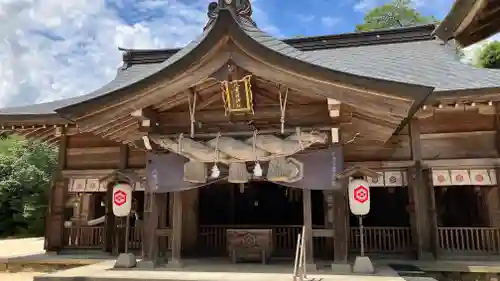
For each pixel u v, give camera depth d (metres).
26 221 26.20
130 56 15.63
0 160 27.58
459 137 9.96
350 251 9.99
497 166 9.56
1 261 10.46
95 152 11.91
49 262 10.22
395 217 14.29
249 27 7.36
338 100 6.36
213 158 6.95
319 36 14.41
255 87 6.98
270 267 7.53
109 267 7.54
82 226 11.88
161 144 7.18
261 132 6.99
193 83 6.63
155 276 6.44
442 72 10.16
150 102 6.80
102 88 13.13
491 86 8.37
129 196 7.64
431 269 8.43
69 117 6.81
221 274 6.64
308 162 6.86
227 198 13.77
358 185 6.82
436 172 9.97
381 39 14.05
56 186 11.84
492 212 9.62
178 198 7.54
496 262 8.81
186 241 10.45
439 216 13.21
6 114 10.56
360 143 10.28
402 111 6.32
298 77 6.37
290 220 15.08
